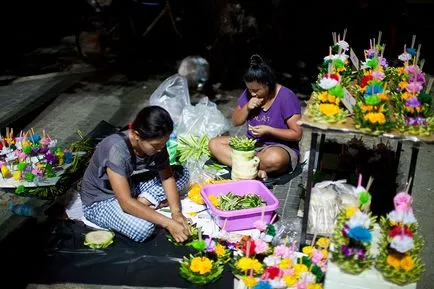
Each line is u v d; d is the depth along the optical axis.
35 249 3.38
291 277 2.91
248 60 7.42
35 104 6.23
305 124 3.10
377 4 9.42
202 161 4.54
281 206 3.93
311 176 3.22
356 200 3.34
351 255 2.77
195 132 4.88
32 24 9.80
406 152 5.14
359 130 3.05
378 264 2.80
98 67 7.77
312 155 3.20
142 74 7.54
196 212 3.77
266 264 3.04
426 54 8.62
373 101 3.04
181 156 4.54
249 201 3.62
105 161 3.29
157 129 2.97
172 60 8.20
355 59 4.12
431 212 4.06
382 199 3.70
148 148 3.10
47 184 4.11
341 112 3.14
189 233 3.37
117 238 3.48
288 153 4.23
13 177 4.19
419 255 3.51
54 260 3.30
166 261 3.29
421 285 3.22
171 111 5.08
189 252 3.35
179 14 9.14
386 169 3.90
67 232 3.53
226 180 4.09
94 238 3.40
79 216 3.72
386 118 3.08
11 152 4.36
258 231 3.43
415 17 10.59
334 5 9.90
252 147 3.98
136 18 8.24
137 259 3.31
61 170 4.33
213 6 6.96
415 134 3.04
